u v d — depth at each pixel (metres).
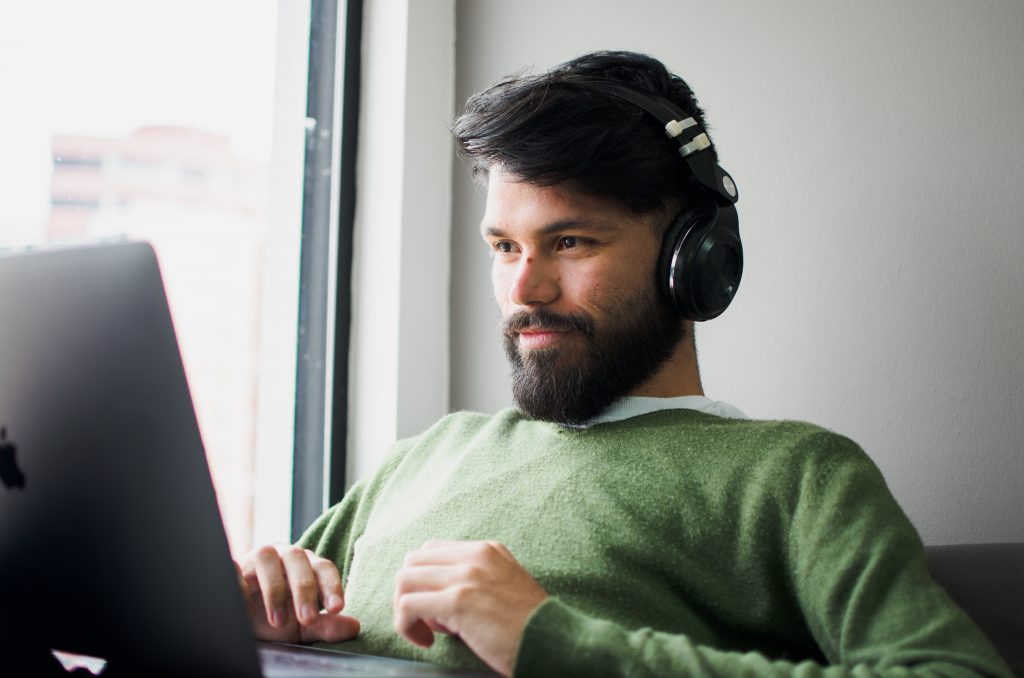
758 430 0.89
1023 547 0.86
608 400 0.94
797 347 1.20
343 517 1.14
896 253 1.15
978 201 1.10
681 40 1.32
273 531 1.50
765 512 0.83
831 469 0.83
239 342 1.62
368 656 0.80
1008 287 1.08
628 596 0.84
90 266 0.60
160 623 0.61
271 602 0.89
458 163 1.53
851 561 0.75
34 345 0.63
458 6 1.55
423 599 0.71
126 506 0.60
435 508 0.99
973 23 1.12
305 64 1.53
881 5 1.18
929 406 1.11
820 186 1.20
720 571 0.85
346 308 1.48
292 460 1.50
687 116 0.97
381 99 1.49
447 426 1.13
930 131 1.14
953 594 0.85
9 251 0.64
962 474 1.09
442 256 1.51
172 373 0.57
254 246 1.57
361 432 1.47
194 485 0.57
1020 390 1.06
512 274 0.96
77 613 0.66
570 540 0.88
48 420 0.63
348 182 1.49
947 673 0.65
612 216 0.92
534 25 1.46
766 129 1.24
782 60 1.24
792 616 0.83
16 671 0.71
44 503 0.65
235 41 1.53
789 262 1.21
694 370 1.02
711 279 0.94
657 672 0.64
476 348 1.49
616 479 0.90
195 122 1.51
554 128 0.90
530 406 0.95
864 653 0.71
